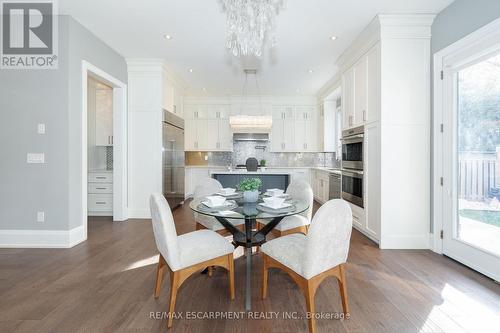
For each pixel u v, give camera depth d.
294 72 4.76
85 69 3.21
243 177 4.63
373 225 3.18
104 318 1.73
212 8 2.79
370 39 3.16
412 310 1.82
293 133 6.65
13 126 2.98
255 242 2.12
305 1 2.61
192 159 7.08
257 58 4.12
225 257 1.93
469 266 2.47
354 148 3.65
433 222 2.91
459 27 2.53
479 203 2.41
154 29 3.25
